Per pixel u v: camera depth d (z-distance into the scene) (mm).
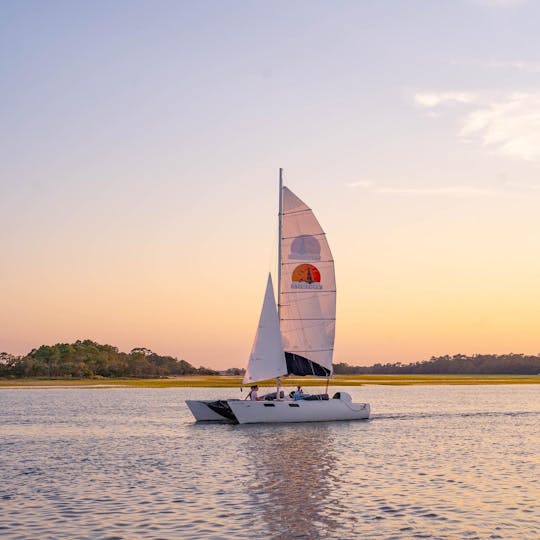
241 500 29219
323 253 64312
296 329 63594
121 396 129875
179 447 48188
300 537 23250
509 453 45406
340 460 41562
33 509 27531
